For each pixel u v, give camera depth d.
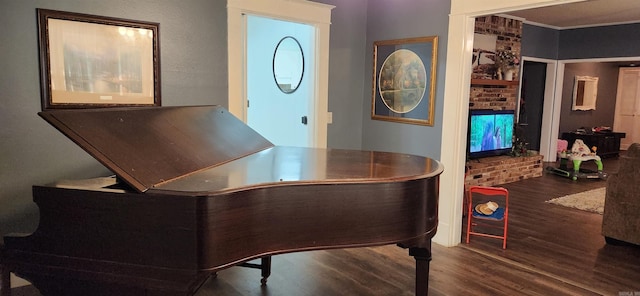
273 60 4.77
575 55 7.30
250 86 5.20
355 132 4.49
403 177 2.07
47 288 1.86
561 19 6.48
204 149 2.29
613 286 2.93
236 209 1.73
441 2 3.63
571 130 8.98
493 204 3.87
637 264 3.32
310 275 3.06
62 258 1.77
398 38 4.05
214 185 1.77
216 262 1.69
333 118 4.27
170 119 2.30
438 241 3.77
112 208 1.69
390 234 2.08
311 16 3.89
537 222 4.39
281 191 1.86
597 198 5.38
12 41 2.45
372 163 2.46
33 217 2.62
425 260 2.33
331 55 4.15
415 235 2.16
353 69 4.36
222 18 3.33
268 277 3.00
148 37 2.96
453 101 3.60
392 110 4.18
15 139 2.51
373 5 4.28
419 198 2.14
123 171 1.67
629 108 9.90
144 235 1.68
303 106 4.36
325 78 4.12
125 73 2.88
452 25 3.54
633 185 3.55
